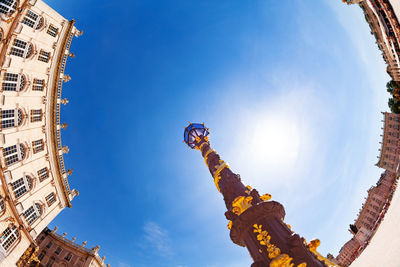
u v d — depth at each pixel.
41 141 29.31
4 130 23.86
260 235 12.57
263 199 14.98
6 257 23.33
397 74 41.06
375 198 67.75
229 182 18.02
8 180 24.05
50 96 30.27
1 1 22.64
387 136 64.56
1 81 23.34
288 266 10.70
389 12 22.92
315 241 12.02
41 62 28.33
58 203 31.92
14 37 24.31
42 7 27.52
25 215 26.22
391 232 20.97
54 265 40.81
